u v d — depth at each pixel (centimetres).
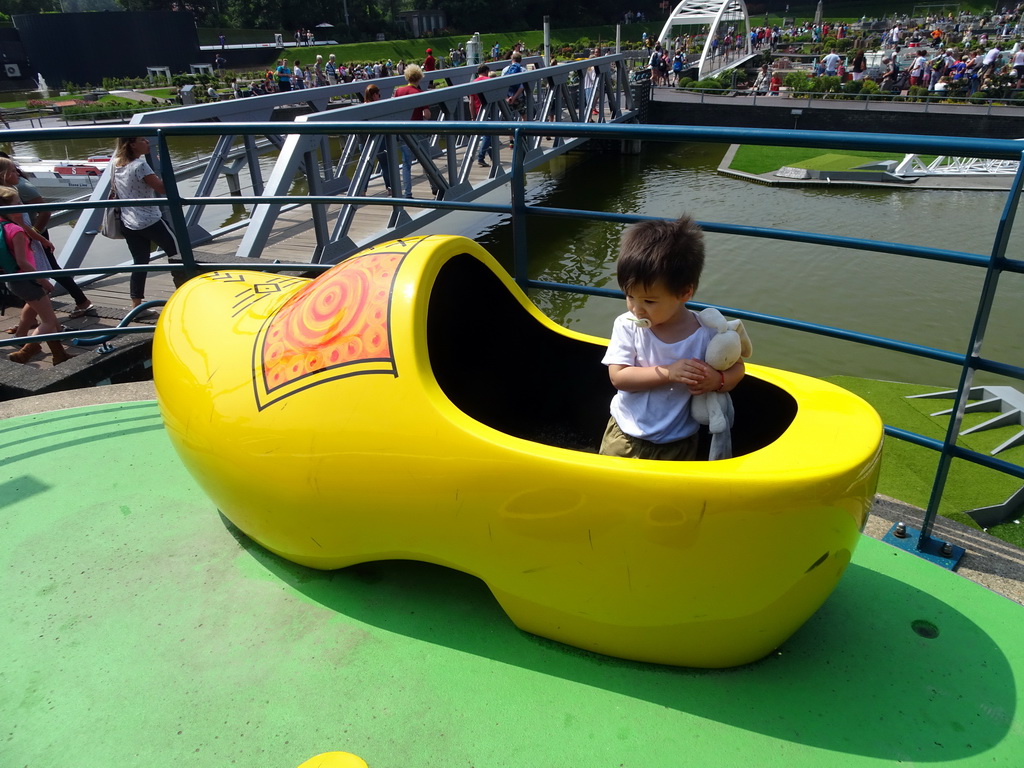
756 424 201
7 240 510
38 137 340
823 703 177
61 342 591
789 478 150
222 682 185
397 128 315
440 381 213
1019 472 223
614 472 156
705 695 179
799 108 3083
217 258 700
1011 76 3200
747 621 171
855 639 198
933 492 243
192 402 210
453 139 1241
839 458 155
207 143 2761
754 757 164
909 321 1343
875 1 11162
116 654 194
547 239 1731
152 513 253
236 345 208
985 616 208
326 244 925
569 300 1427
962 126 2822
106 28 5516
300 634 199
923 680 185
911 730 171
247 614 206
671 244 166
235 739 170
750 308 1418
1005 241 208
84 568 226
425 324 182
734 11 6153
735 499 150
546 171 2630
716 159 2708
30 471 279
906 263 1602
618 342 184
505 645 193
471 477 169
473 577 217
